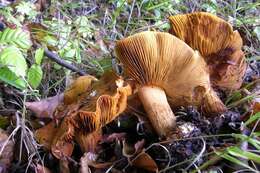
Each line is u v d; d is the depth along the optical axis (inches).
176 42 14.0
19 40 16.9
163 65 14.4
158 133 15.1
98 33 24.5
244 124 14.2
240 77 17.0
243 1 30.7
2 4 22.8
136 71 14.8
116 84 13.8
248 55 22.7
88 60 21.0
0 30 19.0
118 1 27.4
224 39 15.9
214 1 29.2
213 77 16.6
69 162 14.0
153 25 25.1
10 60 15.6
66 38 21.6
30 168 14.3
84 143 14.3
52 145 13.8
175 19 15.9
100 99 13.2
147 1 28.0
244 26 24.8
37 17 24.7
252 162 13.4
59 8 25.9
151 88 15.2
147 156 13.6
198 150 14.1
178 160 13.9
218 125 15.1
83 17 24.1
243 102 16.6
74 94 15.9
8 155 14.5
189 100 15.5
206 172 13.4
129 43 14.1
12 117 15.8
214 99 15.6
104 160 14.7
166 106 15.1
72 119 13.4
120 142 15.0
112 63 20.2
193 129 14.4
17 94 17.3
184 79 14.7
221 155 12.9
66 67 19.0
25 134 14.6
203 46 16.2
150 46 14.1
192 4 29.7
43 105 16.2
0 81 17.3
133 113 15.8
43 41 20.8
